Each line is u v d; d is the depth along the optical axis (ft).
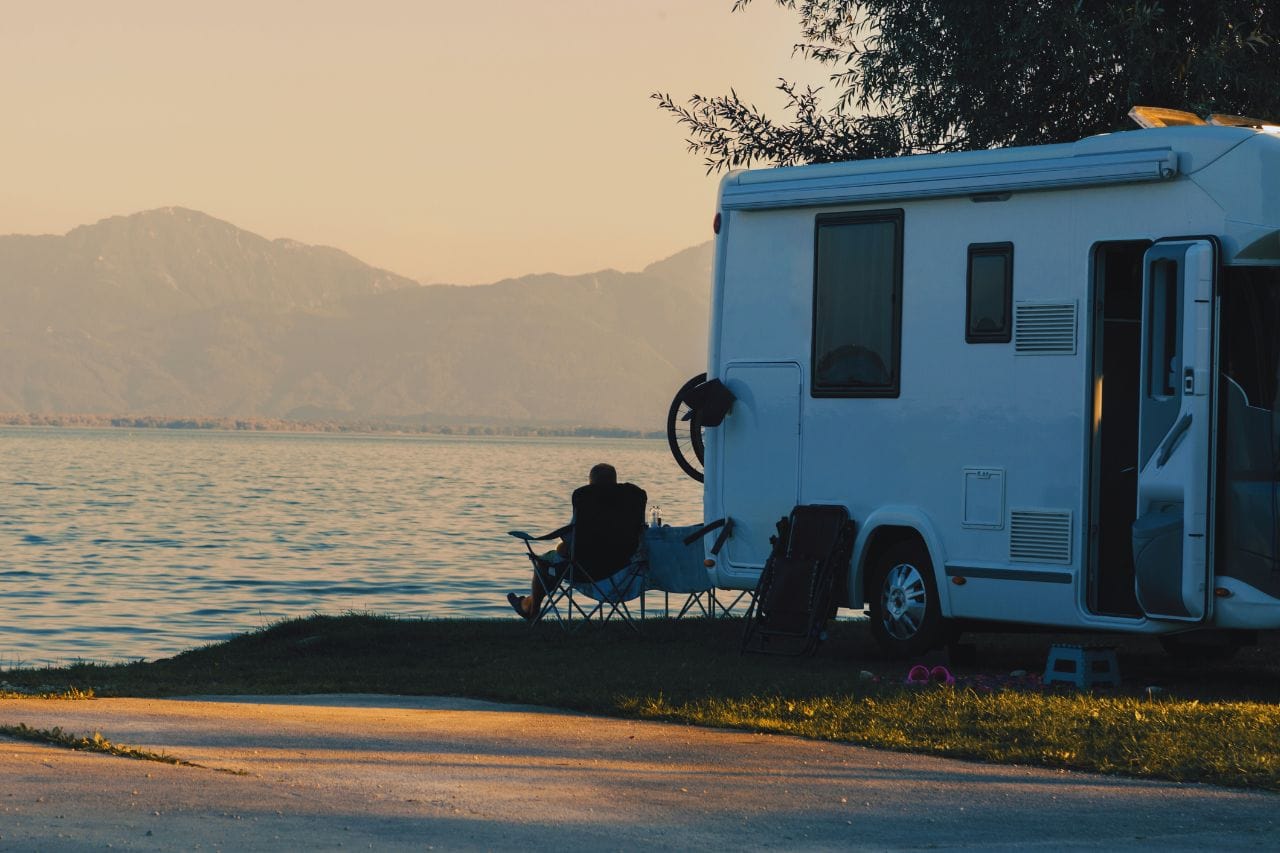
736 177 76.79
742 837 37.24
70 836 34.88
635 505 85.92
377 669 73.97
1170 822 39.45
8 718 51.57
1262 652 79.92
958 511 69.15
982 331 68.49
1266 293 61.87
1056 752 47.75
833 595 72.84
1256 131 61.93
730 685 62.85
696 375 84.02
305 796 39.91
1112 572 66.59
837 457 73.36
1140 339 66.33
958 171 68.90
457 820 37.91
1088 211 65.36
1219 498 61.57
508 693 62.23
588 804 40.32
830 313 73.67
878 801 41.52
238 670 74.28
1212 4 89.10
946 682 63.57
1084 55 87.40
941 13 94.79
